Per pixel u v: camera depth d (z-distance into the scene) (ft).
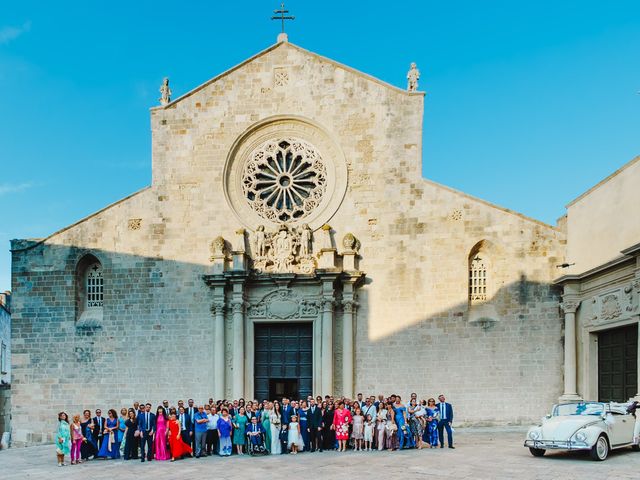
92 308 120.88
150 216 120.67
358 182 117.80
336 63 120.78
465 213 114.11
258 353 117.39
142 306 118.11
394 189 116.67
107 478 68.95
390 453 80.23
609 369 99.04
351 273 112.78
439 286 113.09
